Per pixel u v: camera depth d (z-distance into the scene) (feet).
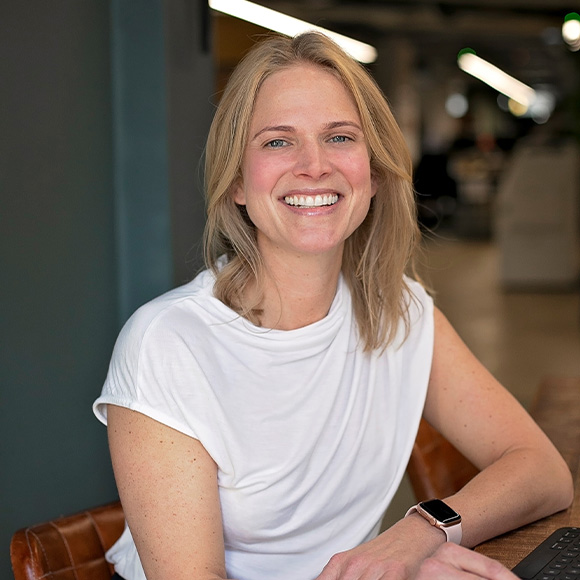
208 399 4.20
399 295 4.89
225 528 4.36
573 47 31.01
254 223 4.53
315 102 4.42
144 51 8.32
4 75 6.75
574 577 3.68
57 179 7.46
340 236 4.52
